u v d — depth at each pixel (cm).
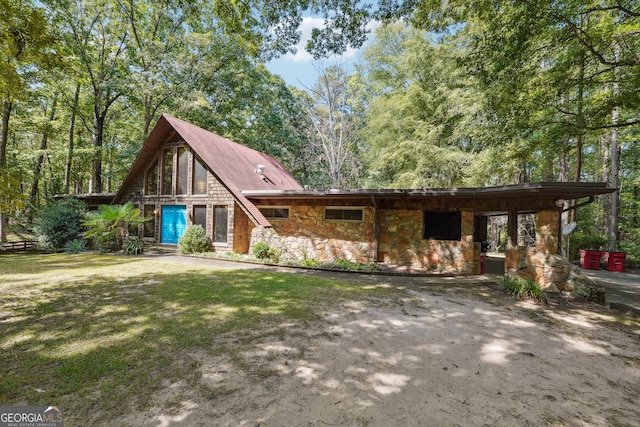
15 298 536
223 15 714
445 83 1780
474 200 906
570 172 1984
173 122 1312
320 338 394
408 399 265
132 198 1523
